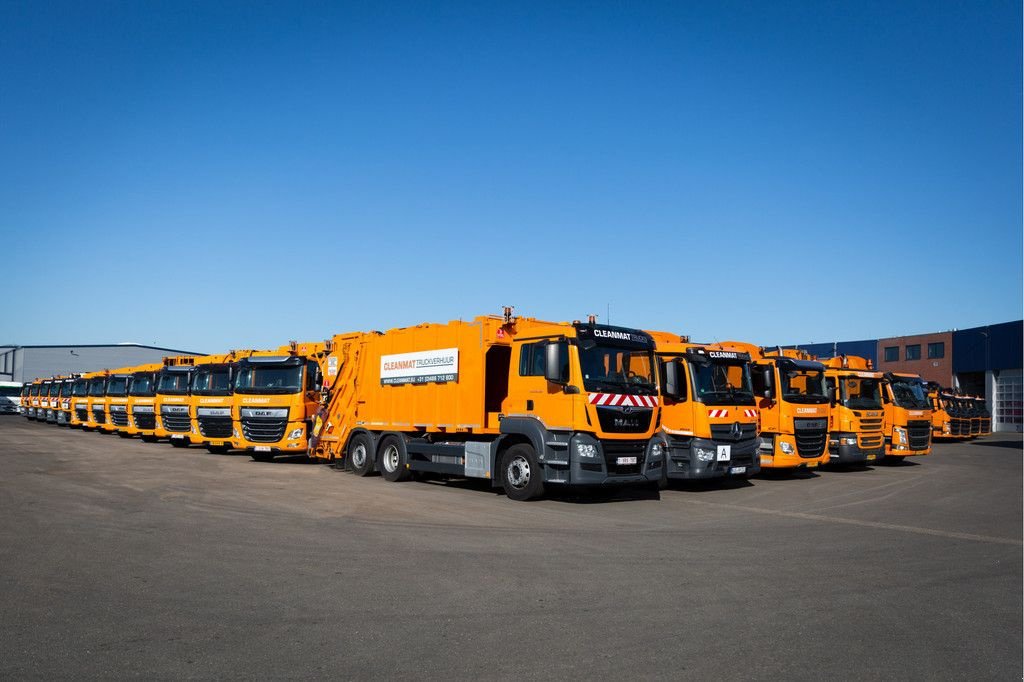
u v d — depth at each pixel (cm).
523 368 1338
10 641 543
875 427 2017
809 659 519
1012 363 4844
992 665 511
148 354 8775
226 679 475
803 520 1139
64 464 1916
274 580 720
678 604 650
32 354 8500
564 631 575
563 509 1223
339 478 1653
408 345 1603
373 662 505
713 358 1545
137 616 604
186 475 1678
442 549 869
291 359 2030
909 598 677
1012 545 938
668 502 1357
